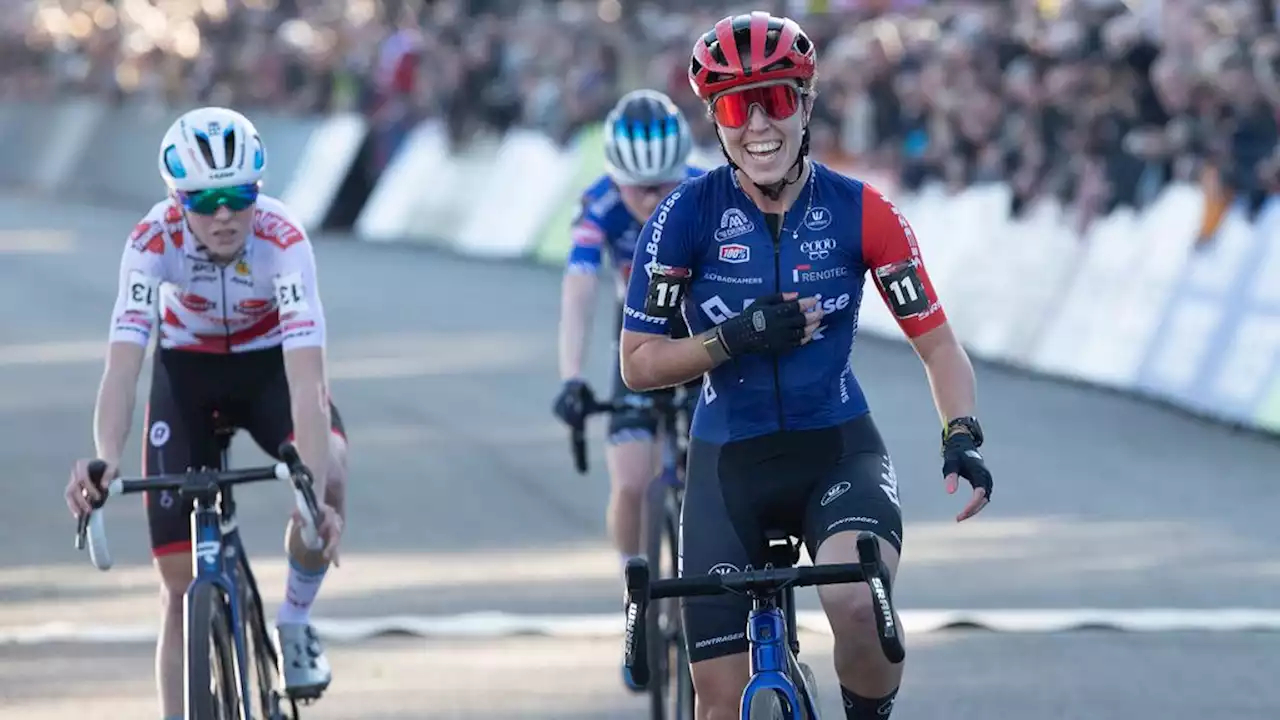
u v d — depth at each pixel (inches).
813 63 395.5
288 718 511.5
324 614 687.1
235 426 519.2
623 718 557.3
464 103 2091.5
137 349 474.3
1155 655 612.4
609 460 589.9
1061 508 840.3
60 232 2384.4
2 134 3316.9
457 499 890.1
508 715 561.3
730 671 395.5
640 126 567.5
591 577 735.7
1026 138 1296.8
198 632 425.1
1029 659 610.2
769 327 390.0
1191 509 831.7
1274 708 554.9
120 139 2918.3
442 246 2086.6
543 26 2001.7
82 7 3265.3
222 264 469.1
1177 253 1114.7
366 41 2353.6
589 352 1322.6
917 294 407.5
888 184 1476.4
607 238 610.2
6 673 612.7
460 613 684.1
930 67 1429.6
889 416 1074.7
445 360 1302.9
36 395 1208.2
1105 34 1261.1
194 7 2780.5
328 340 1409.9
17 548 805.2
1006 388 1164.5
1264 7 1171.3
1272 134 1094.4
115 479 435.5
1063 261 1226.6
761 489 413.4
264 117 2502.5
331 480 500.1
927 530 805.9
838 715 557.0
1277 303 1014.4
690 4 1924.2
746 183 408.5
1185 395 1071.0
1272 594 685.9
